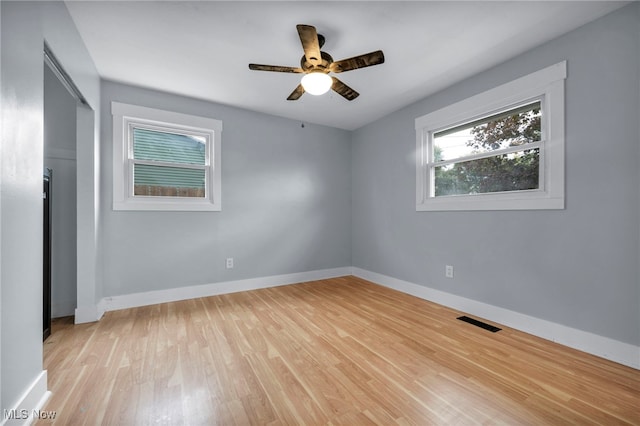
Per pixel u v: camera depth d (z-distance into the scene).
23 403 1.18
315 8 1.76
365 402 1.37
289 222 3.81
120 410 1.30
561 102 2.00
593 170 1.85
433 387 1.49
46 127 2.44
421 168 3.16
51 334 2.15
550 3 1.70
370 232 3.99
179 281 3.06
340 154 4.28
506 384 1.52
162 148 3.06
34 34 1.31
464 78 2.68
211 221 3.25
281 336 2.12
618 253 1.75
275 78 2.67
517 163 2.35
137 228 2.85
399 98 3.14
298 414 1.28
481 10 1.76
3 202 1.07
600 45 1.82
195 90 2.92
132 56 2.29
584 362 1.74
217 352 1.87
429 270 3.06
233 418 1.26
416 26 1.93
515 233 2.29
